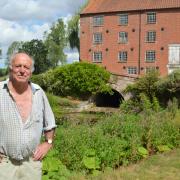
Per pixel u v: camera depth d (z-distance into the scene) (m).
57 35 94.31
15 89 4.98
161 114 17.00
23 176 5.09
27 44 88.38
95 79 55.03
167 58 66.88
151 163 11.91
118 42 70.31
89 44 72.56
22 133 4.95
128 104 20.97
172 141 14.69
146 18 68.25
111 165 10.84
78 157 10.12
